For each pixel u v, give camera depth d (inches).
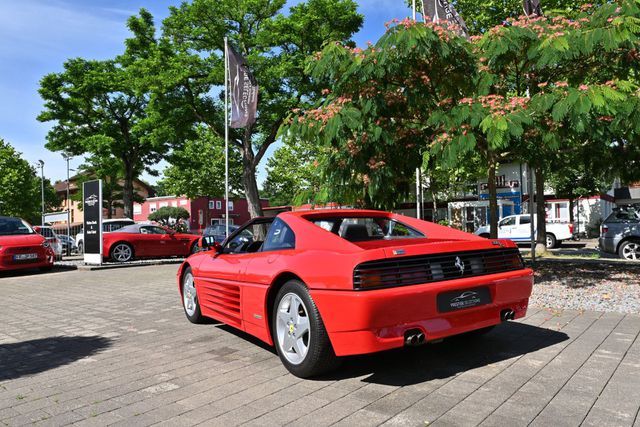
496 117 231.6
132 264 588.7
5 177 1640.0
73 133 1250.6
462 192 1375.5
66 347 191.8
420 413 113.9
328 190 313.1
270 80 783.1
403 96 291.1
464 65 280.5
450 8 376.2
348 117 260.7
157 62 851.4
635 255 482.0
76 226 1007.6
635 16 245.1
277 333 151.6
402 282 130.5
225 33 831.1
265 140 899.4
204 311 213.9
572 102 221.8
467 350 167.2
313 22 799.1
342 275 129.0
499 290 147.6
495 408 115.3
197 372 152.6
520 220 872.3
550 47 246.1
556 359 153.1
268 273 156.2
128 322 239.0
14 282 448.1
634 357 153.4
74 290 374.0
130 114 1264.8
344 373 146.3
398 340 128.6
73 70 1199.6
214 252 211.2
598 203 1294.3
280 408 120.1
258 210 900.6
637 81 286.2
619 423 105.5
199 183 1534.2
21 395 135.6
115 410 122.3
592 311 227.9
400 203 335.9
